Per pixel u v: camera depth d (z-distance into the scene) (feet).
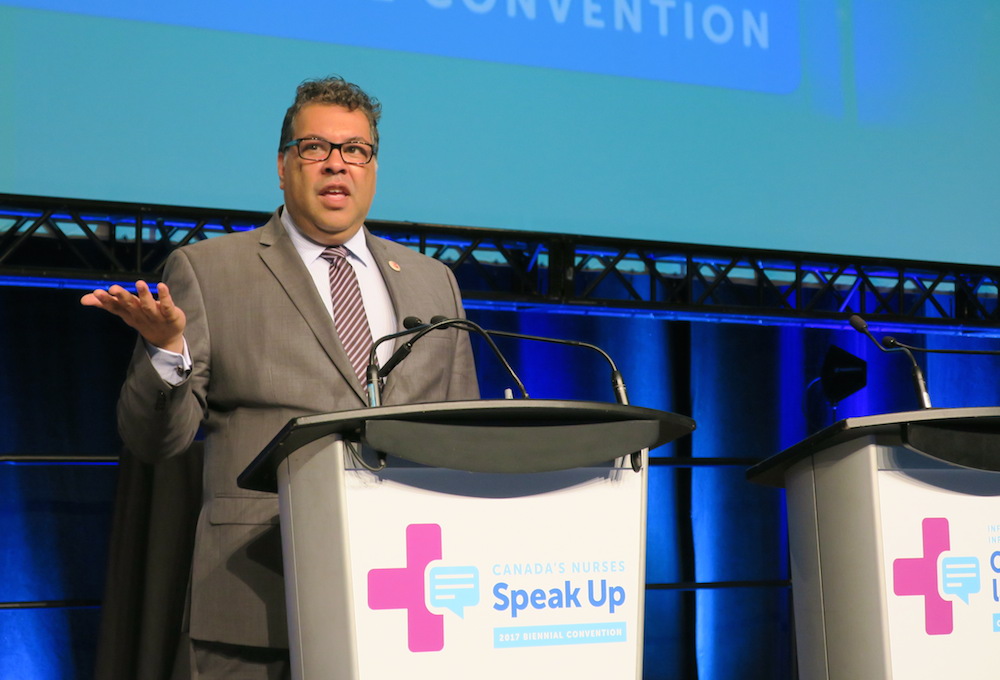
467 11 12.76
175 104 11.60
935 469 5.20
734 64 13.89
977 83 14.87
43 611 11.30
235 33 11.81
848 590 5.22
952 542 5.18
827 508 5.40
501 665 4.32
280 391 5.77
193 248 6.27
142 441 5.21
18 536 11.35
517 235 12.79
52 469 11.55
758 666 13.55
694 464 13.74
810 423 14.29
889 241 14.37
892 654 5.03
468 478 4.37
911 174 14.51
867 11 14.49
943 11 14.80
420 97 12.50
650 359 13.78
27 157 11.14
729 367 14.10
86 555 11.51
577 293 13.92
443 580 4.28
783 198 13.98
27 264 11.80
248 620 5.39
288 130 6.47
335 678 4.18
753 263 13.96
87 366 11.78
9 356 11.56
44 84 11.22
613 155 13.32
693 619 13.42
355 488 4.21
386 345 6.19
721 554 13.65
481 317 13.24
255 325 5.91
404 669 4.19
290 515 4.48
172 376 5.09
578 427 4.43
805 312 14.24
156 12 11.59
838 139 14.23
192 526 11.11
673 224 13.52
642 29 13.56
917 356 14.80
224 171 11.70
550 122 13.05
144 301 4.72
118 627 10.88
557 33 13.15
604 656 4.48
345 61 12.19
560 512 4.49
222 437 5.85
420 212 12.44
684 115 13.64
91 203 11.27
